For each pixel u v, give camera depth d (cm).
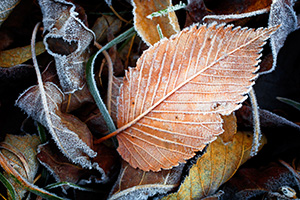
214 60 23
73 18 24
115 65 26
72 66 25
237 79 23
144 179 25
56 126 24
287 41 29
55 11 24
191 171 25
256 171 27
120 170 25
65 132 24
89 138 25
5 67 25
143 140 24
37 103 24
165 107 24
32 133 26
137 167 25
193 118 23
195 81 23
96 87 25
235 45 23
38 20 27
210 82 23
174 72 23
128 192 24
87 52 25
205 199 25
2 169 25
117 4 28
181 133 24
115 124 25
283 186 26
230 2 26
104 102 26
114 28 27
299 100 29
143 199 25
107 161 26
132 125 24
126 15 27
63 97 25
